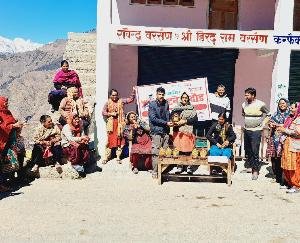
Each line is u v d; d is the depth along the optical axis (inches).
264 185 380.5
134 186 368.8
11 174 374.3
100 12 460.1
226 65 578.6
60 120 434.0
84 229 261.0
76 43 648.4
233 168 419.8
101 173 412.2
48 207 304.2
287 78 476.4
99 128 461.7
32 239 243.3
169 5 564.1
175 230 262.4
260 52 544.7
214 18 569.0
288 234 259.3
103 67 462.6
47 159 398.3
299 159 350.0
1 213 289.0
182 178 400.8
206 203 322.3
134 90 484.1
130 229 262.5
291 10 470.6
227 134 401.4
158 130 397.7
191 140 396.5
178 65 577.6
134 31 465.7
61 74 470.0
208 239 248.5
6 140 344.8
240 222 279.9
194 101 488.1
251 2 565.9
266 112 399.9
